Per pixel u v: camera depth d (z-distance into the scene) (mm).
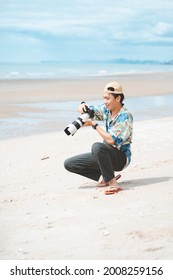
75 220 4789
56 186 6660
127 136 6062
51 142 10750
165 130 11617
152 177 6641
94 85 31547
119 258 3812
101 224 4598
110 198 5605
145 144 9672
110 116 6102
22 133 12430
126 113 6027
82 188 6359
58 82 35094
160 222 4539
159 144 9609
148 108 18422
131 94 25359
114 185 6055
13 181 7254
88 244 4109
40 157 9094
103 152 5996
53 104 19688
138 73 62000
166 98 23391
